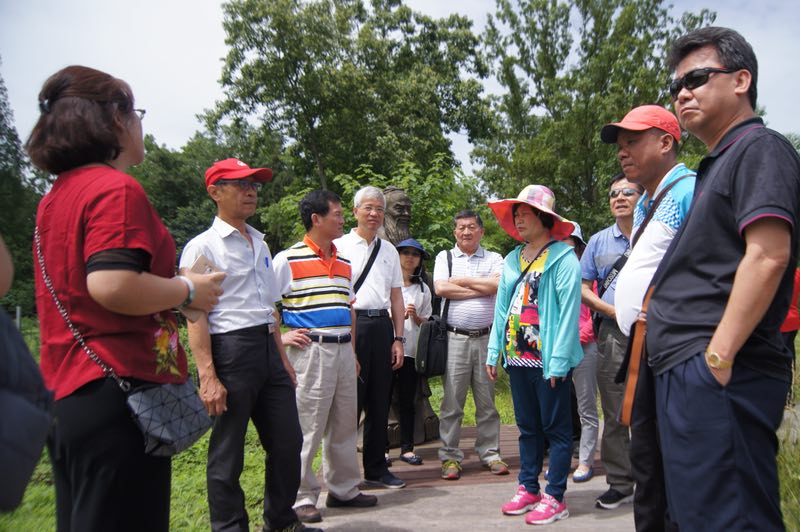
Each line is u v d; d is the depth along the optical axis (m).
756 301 1.72
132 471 1.88
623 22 23.73
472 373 4.96
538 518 3.60
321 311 3.95
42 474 4.73
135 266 1.79
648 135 2.73
